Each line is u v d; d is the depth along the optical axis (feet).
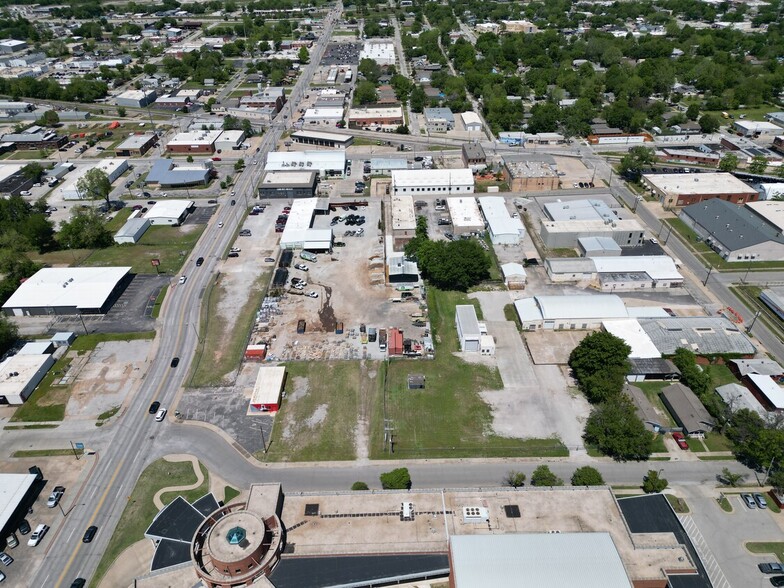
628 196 572.92
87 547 249.96
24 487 269.64
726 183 561.43
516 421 311.88
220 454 295.07
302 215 524.52
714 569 233.76
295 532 224.53
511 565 200.13
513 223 504.43
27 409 326.85
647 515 239.91
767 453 268.82
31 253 491.72
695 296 417.28
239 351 369.50
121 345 377.30
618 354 320.70
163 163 652.07
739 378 338.34
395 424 311.88
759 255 456.45
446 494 239.71
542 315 382.83
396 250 474.90
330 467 286.25
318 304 413.18
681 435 297.94
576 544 207.72
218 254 483.92
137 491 275.59
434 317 398.42
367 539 222.07
